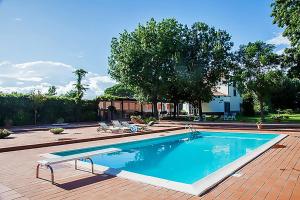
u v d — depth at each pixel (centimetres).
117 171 752
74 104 3148
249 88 2905
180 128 2195
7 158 987
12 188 618
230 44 3434
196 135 1969
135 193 577
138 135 1758
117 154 1325
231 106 4584
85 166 818
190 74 3234
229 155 1292
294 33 2020
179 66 3219
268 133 1745
